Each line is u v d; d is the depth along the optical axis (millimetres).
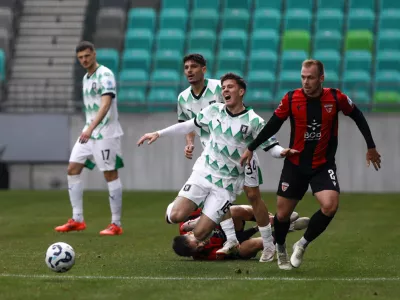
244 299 17000
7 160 55406
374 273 21047
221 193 22641
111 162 32031
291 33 65688
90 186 56031
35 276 20297
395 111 56062
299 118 20750
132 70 63281
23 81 63656
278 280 19641
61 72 64438
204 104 25891
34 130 55406
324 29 66062
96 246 27656
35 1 68625
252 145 21266
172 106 57125
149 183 55125
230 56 63844
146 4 69250
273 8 68125
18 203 45938
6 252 25578
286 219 21531
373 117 53812
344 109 20922
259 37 64812
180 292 17844
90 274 20828
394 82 56781
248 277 20219
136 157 55188
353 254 25516
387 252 26047
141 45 65438
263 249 23656
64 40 66250
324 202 20484
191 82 25562
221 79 22438
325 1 67688
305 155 20938
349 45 64625
